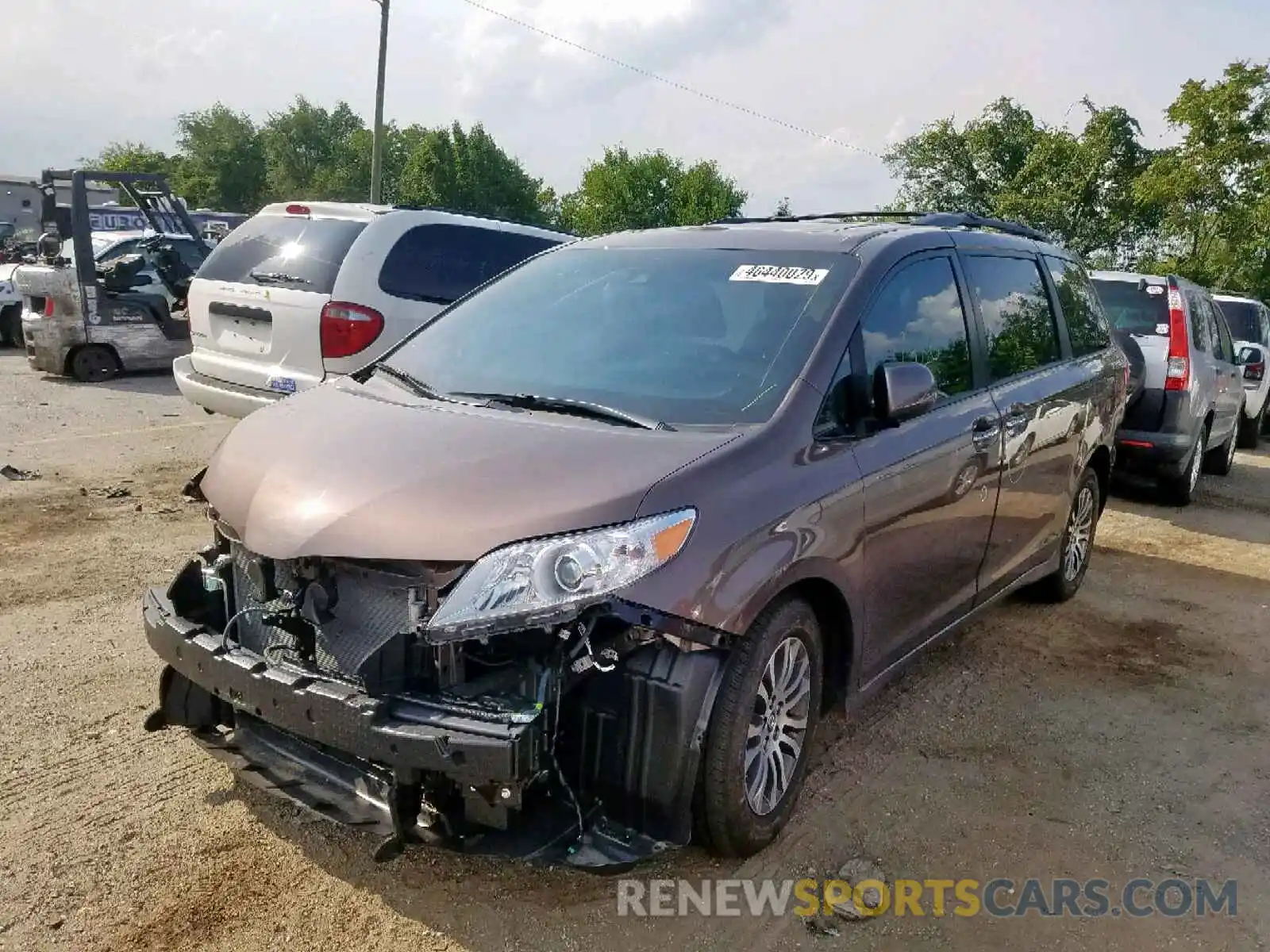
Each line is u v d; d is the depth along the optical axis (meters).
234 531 3.01
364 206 7.20
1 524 6.13
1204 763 4.00
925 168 36.41
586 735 2.74
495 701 2.64
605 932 2.82
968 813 3.53
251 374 6.91
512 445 2.92
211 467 3.31
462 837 2.63
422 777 2.58
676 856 3.15
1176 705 4.54
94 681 4.16
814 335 3.43
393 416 3.23
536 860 2.62
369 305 6.75
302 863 3.05
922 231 4.15
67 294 11.63
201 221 29.28
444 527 2.63
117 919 2.78
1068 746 4.07
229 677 2.83
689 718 2.70
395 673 2.66
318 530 2.73
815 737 3.87
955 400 4.02
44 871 2.96
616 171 69.56
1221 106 26.14
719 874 3.08
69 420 9.62
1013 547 4.66
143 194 13.30
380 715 2.55
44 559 5.57
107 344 11.98
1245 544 7.57
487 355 3.78
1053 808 3.60
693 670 2.71
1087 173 31.72
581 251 4.33
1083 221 32.50
